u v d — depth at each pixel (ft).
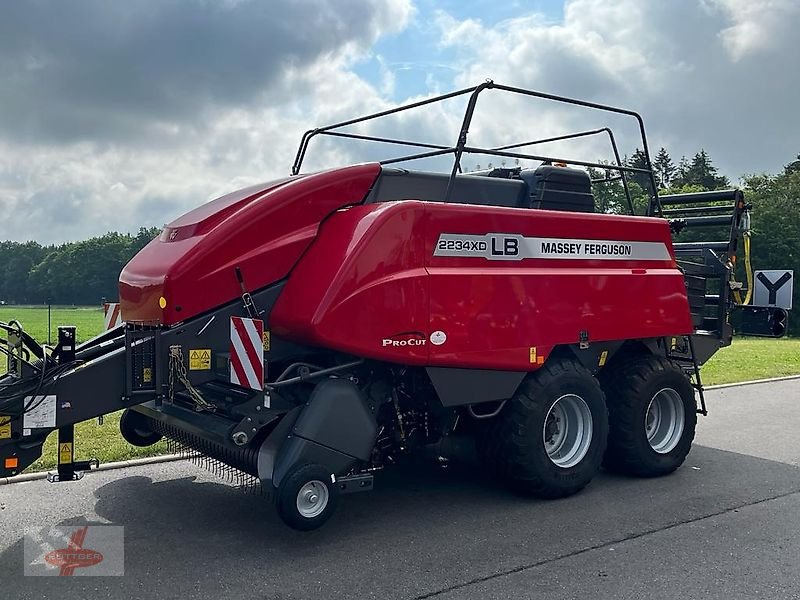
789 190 201.57
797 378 47.83
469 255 18.61
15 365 16.19
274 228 17.72
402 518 18.49
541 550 16.30
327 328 16.53
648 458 22.29
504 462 19.71
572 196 22.22
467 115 19.31
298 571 15.02
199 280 16.96
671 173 324.60
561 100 21.49
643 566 15.40
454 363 18.20
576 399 20.54
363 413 16.94
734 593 14.10
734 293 26.73
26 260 317.42
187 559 15.62
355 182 18.83
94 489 20.61
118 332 18.90
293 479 15.74
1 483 20.95
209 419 17.33
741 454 25.89
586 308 20.65
